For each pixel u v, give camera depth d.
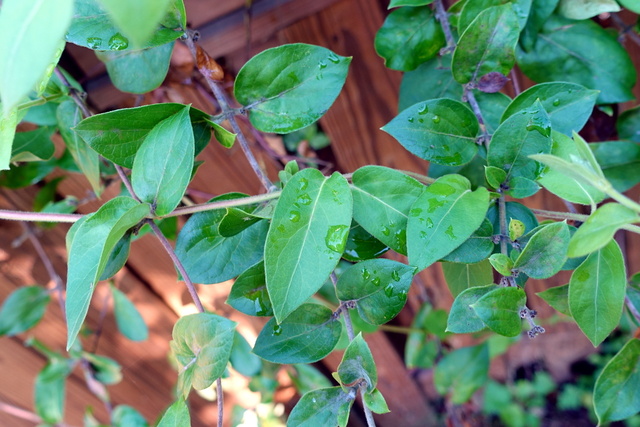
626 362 0.31
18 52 0.17
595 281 0.29
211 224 0.34
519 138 0.31
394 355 0.75
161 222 0.44
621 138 0.43
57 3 0.17
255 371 0.53
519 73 0.49
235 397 0.72
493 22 0.33
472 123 0.34
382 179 0.31
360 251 0.32
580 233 0.24
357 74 0.51
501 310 0.28
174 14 0.32
